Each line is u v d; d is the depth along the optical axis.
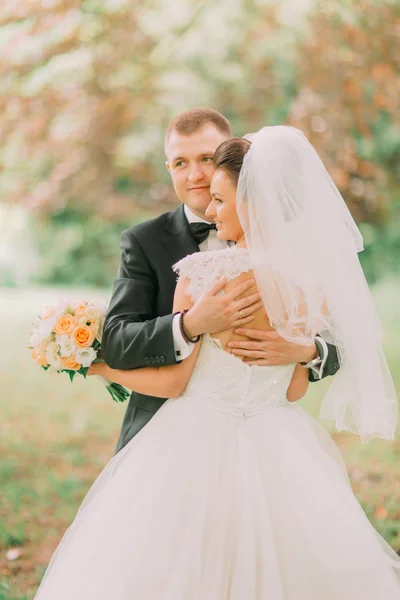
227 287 2.50
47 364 2.75
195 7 10.19
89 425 6.96
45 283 17.12
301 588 2.32
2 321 11.90
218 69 11.12
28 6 7.43
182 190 2.87
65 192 11.93
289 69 10.43
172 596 2.24
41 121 8.88
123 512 2.44
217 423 2.52
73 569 2.39
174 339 2.49
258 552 2.33
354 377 2.65
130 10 8.84
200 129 2.84
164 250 2.84
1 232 16.91
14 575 4.01
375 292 12.38
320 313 2.50
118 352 2.59
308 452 2.58
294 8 9.62
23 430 6.79
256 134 2.56
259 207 2.43
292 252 2.43
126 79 9.52
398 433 6.05
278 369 2.61
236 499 2.41
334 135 8.74
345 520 2.44
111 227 16.75
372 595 2.34
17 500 5.05
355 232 2.68
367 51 8.04
